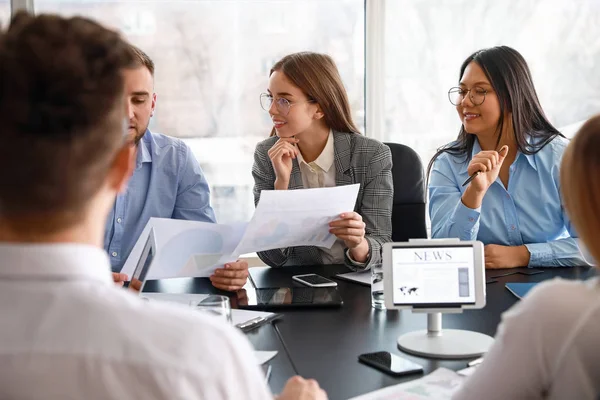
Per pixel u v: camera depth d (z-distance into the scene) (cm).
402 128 338
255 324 165
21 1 305
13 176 68
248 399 71
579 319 94
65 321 67
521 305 101
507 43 335
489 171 226
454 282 152
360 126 339
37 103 67
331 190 196
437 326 152
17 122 67
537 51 336
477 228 232
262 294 192
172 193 249
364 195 245
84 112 68
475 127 244
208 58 322
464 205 229
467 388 105
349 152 246
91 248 72
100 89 70
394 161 256
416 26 332
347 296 193
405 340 150
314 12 328
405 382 128
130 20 314
